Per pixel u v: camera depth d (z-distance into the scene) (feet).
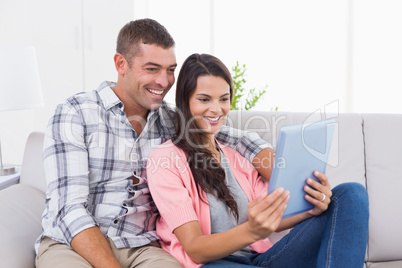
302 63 11.03
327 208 3.74
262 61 11.03
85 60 9.78
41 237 4.28
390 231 5.08
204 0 10.74
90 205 4.45
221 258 4.01
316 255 3.81
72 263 3.70
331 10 10.89
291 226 4.14
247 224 3.40
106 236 4.36
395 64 10.80
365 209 3.55
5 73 6.12
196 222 3.86
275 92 11.10
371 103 10.97
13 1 10.28
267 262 3.95
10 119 10.47
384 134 5.35
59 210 4.09
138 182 4.58
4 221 4.38
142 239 4.32
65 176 4.20
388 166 5.25
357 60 10.91
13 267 3.81
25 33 10.36
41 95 6.67
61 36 9.72
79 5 9.67
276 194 3.22
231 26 10.94
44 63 9.76
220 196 4.16
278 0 10.91
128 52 4.48
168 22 10.78
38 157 5.56
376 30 10.78
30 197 5.09
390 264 5.00
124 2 9.70
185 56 10.86
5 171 6.24
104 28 9.74
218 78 4.16
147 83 4.50
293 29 10.96
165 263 3.78
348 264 3.43
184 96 4.28
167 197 3.97
